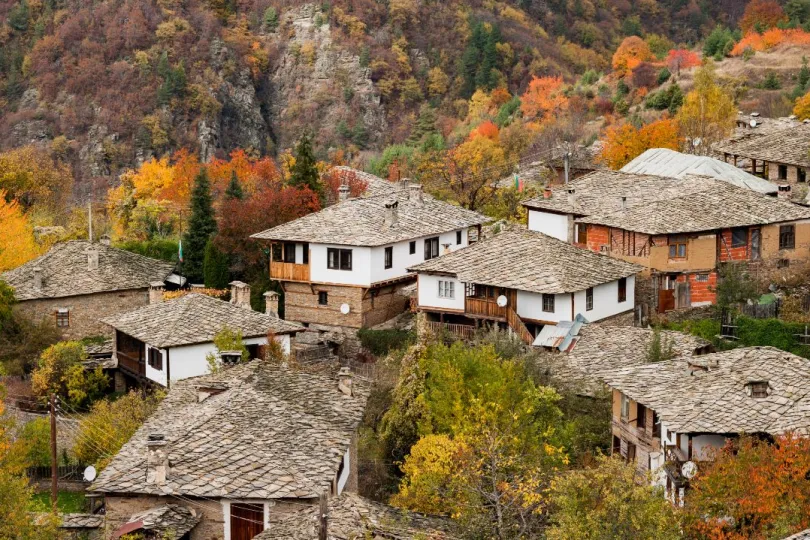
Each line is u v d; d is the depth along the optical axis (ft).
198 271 336.29
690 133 421.18
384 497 191.52
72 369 260.62
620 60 627.87
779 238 270.87
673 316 263.08
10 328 283.79
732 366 169.17
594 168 403.54
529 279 251.80
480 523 138.41
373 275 287.07
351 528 136.26
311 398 176.35
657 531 127.75
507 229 295.89
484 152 467.52
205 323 255.70
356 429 175.94
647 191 291.58
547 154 460.55
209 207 341.00
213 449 155.53
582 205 291.99
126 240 390.01
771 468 137.90
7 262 339.98
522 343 234.58
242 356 239.30
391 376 231.50
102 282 298.56
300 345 280.92
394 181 451.12
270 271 303.89
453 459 157.28
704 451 157.48
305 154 351.25
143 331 255.50
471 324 266.16
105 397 252.21
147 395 248.32
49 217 443.73
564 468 172.86
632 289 263.49
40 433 230.89
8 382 269.23
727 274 263.08
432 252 303.89
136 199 446.19
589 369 217.15
